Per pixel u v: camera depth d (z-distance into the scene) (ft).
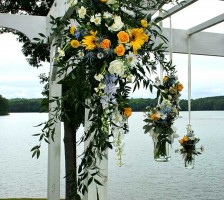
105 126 5.45
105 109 5.43
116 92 5.48
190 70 12.15
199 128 41.65
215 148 29.48
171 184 19.97
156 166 25.25
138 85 5.71
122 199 17.43
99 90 5.46
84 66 5.66
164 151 7.72
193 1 8.70
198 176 21.76
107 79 5.44
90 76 5.65
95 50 5.52
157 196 17.60
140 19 5.86
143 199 17.08
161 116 7.45
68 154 13.98
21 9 15.72
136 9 6.15
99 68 5.60
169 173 23.04
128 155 27.20
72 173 6.10
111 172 23.67
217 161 25.20
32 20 9.71
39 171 24.49
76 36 5.66
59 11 8.18
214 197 17.24
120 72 5.28
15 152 30.14
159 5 6.66
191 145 9.88
